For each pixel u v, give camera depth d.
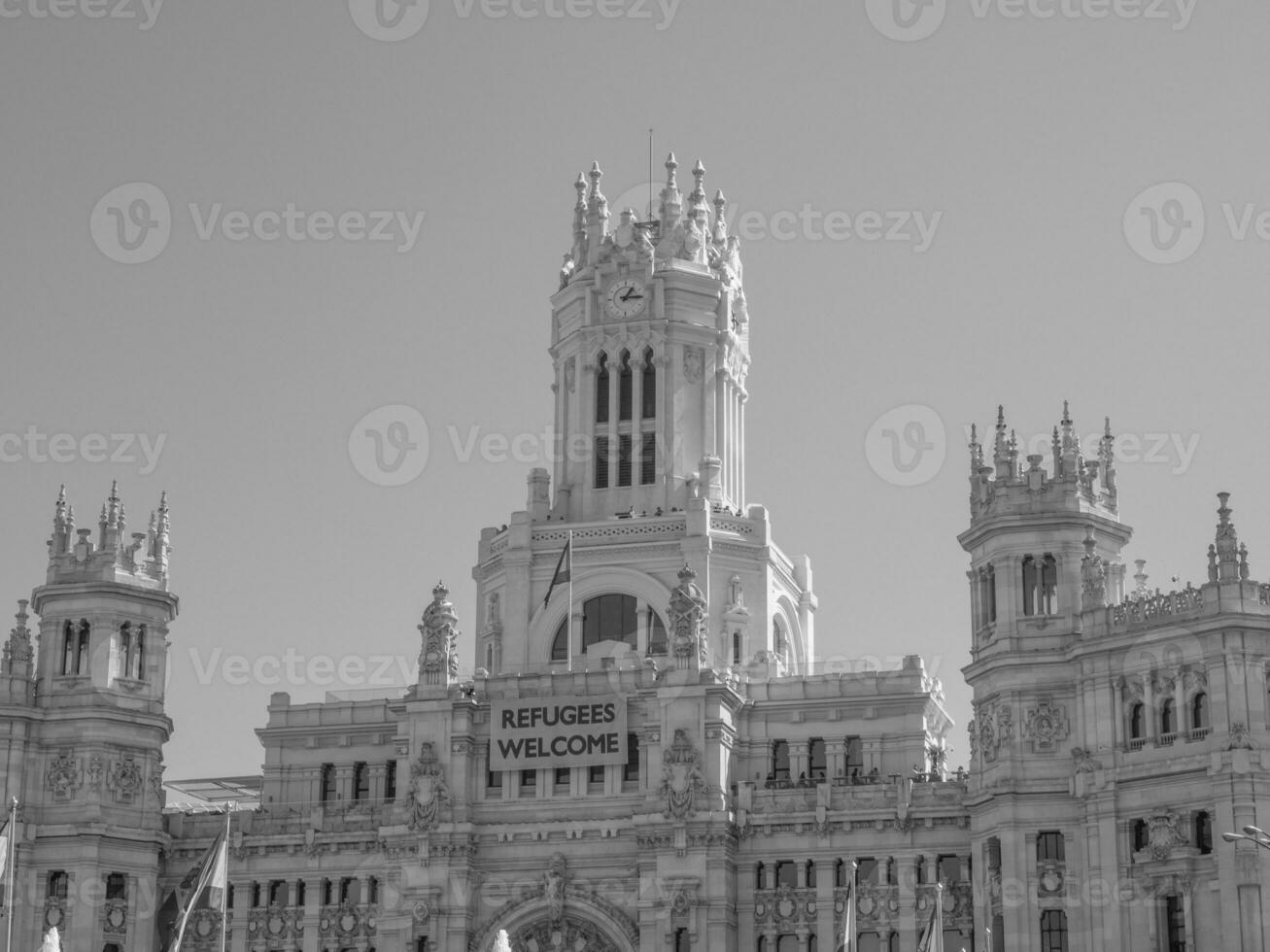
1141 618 140.75
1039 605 146.38
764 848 151.25
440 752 155.88
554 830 153.12
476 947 152.62
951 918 147.38
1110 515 148.88
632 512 171.50
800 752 156.50
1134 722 140.62
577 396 176.00
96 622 160.62
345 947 156.50
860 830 150.00
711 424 174.62
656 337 175.12
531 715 155.25
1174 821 136.00
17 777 156.88
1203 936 134.12
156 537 165.88
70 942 154.00
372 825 158.12
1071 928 139.12
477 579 174.88
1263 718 135.25
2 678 158.75
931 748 160.00
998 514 147.38
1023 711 144.00
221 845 118.62
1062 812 141.62
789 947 149.62
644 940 148.75
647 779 152.25
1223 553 138.00
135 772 159.50
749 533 168.38
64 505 164.50
